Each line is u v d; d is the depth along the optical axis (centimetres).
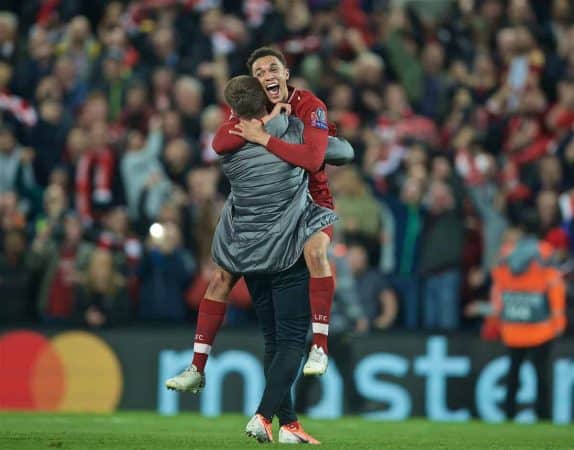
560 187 4662
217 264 2228
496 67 5328
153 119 4772
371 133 4756
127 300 4197
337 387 4084
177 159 4656
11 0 5669
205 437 2502
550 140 4847
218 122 4744
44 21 5556
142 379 4141
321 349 2166
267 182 2169
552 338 3878
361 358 4112
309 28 5291
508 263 3903
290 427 2277
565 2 5547
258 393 4131
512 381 3922
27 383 4112
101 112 4775
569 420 4078
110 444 2203
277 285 2195
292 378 2173
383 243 4434
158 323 4184
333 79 5038
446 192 4369
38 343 4122
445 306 4309
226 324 4231
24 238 4247
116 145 4741
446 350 4156
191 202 4453
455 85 5262
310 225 2186
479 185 4556
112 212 4359
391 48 5256
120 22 5419
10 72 5200
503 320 3909
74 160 4669
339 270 3988
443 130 5069
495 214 4509
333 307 3994
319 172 2261
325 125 2206
